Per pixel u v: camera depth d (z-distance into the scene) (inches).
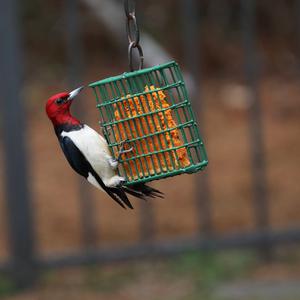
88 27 806.5
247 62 492.1
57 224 520.4
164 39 801.6
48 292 446.0
